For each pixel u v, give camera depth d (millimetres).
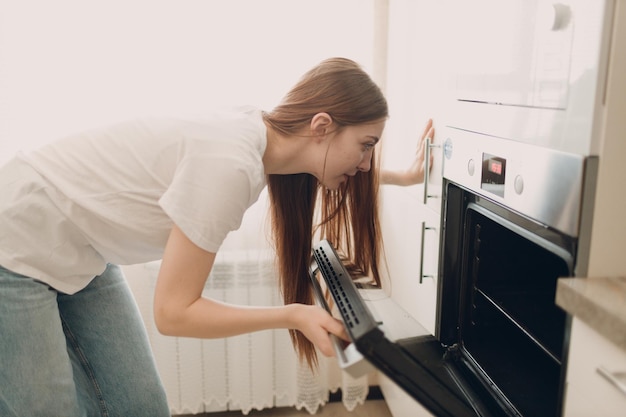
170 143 1103
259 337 2131
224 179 1006
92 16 1899
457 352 1370
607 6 782
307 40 1977
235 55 1962
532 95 964
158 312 1020
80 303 1426
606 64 800
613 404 797
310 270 1287
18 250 1136
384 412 2258
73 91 1945
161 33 1924
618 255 863
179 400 2170
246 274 2078
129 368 1479
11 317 1140
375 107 1164
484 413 1162
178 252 1009
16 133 1957
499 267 1257
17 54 1903
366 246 1423
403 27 1765
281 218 1373
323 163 1192
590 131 821
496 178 1091
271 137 1185
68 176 1146
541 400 1088
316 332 976
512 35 1025
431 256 1472
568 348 903
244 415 2234
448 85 1335
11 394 1159
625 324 721
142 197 1136
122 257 1267
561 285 853
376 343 822
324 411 2262
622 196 844
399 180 1575
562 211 883
